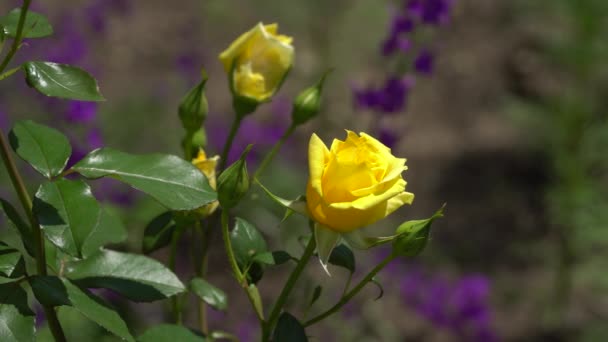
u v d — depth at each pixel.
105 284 1.42
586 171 6.08
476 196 6.82
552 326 5.71
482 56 8.12
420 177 7.00
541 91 7.64
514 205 6.75
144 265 1.45
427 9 3.48
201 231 1.74
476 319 4.52
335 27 6.91
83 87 1.27
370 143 1.29
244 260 1.54
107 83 6.48
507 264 6.22
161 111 6.11
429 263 6.02
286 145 5.59
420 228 1.42
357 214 1.29
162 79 6.66
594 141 5.92
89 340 3.29
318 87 1.76
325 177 1.28
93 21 5.93
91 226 1.21
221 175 1.39
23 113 4.71
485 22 8.43
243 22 7.59
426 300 4.69
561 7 6.20
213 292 1.57
